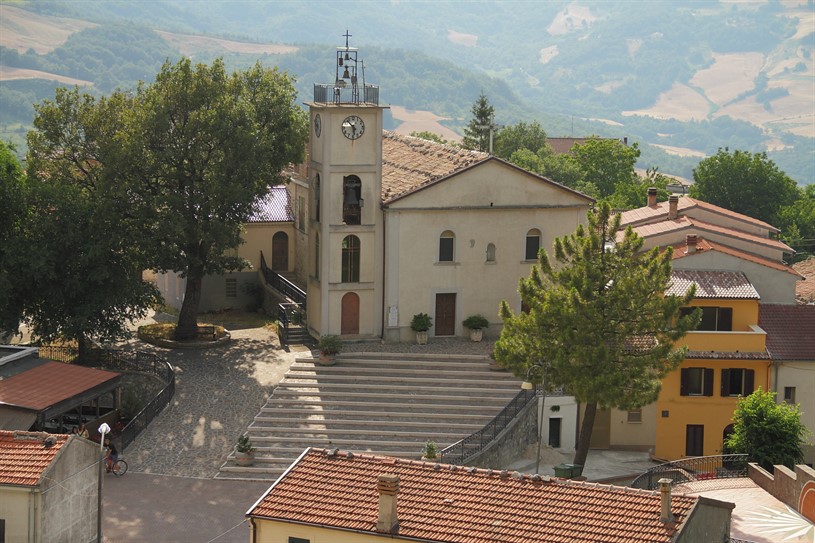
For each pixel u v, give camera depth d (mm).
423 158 71375
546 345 52719
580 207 67875
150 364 63000
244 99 67688
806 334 63906
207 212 65500
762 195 125312
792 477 46969
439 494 35219
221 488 51562
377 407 59000
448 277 66750
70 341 67688
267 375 62781
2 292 60156
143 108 65875
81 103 68438
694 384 62062
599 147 153500
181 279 78500
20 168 73438
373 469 36750
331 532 33750
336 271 65750
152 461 54000
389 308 66125
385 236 65688
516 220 67250
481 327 66625
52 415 52656
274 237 81000
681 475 52594
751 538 43125
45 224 62438
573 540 32500
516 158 147625
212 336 68688
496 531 33094
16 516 39406
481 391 60375
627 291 52469
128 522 47250
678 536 32062
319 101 65875
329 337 63375
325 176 64875
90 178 68562
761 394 55750
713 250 66062
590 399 51938
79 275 62812
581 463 54312
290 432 56656
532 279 55062
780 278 66750
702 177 127875
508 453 56750
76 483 42031
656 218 76938
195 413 58500
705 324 63062
